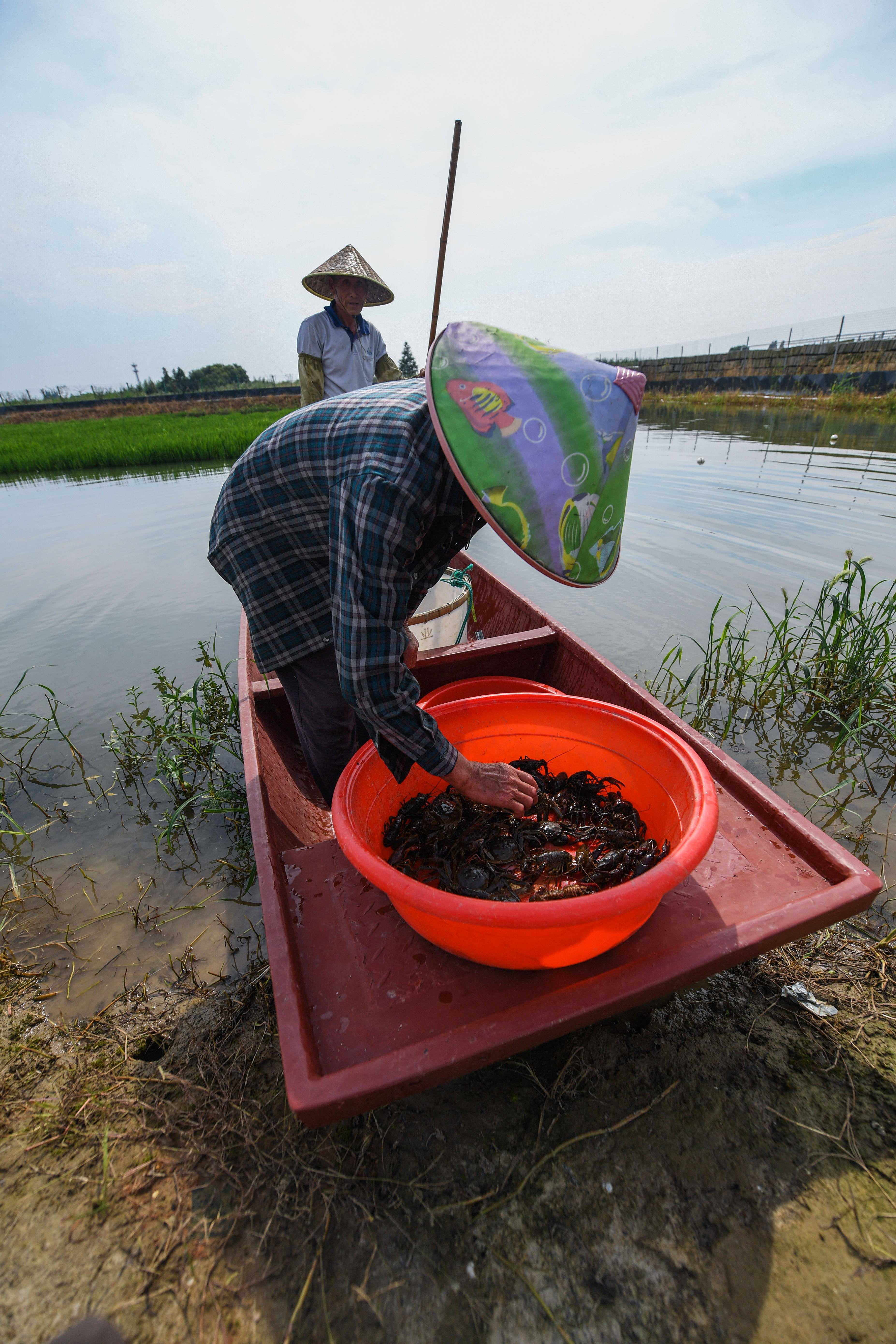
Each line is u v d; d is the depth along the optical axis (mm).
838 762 3166
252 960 2213
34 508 10266
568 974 1365
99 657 4789
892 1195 1401
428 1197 1444
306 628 1858
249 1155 1574
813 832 1619
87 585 6344
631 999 1307
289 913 1583
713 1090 1628
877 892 1455
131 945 2326
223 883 2619
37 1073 1868
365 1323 1254
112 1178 1562
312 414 1460
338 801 1557
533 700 2037
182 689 3994
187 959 2238
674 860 1246
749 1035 1770
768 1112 1575
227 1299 1311
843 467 8609
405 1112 1613
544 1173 1470
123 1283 1351
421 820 1853
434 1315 1257
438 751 1314
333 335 4344
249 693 2646
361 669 1227
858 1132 1526
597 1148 1512
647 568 5742
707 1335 1205
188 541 7809
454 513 1321
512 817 1857
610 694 2488
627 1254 1322
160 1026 1993
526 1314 1249
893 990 1902
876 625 3631
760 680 3670
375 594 1200
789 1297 1246
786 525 6414
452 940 1343
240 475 1647
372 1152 1539
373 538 1176
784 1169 1454
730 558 5777
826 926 1450
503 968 1399
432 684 2875
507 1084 1666
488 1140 1543
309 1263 1354
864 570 5156
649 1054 1722
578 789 1989
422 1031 1284
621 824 1828
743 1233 1345
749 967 1982
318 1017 1326
